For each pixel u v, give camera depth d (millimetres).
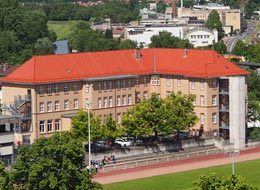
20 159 183000
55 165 181125
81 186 182750
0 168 180750
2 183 178250
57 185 179375
